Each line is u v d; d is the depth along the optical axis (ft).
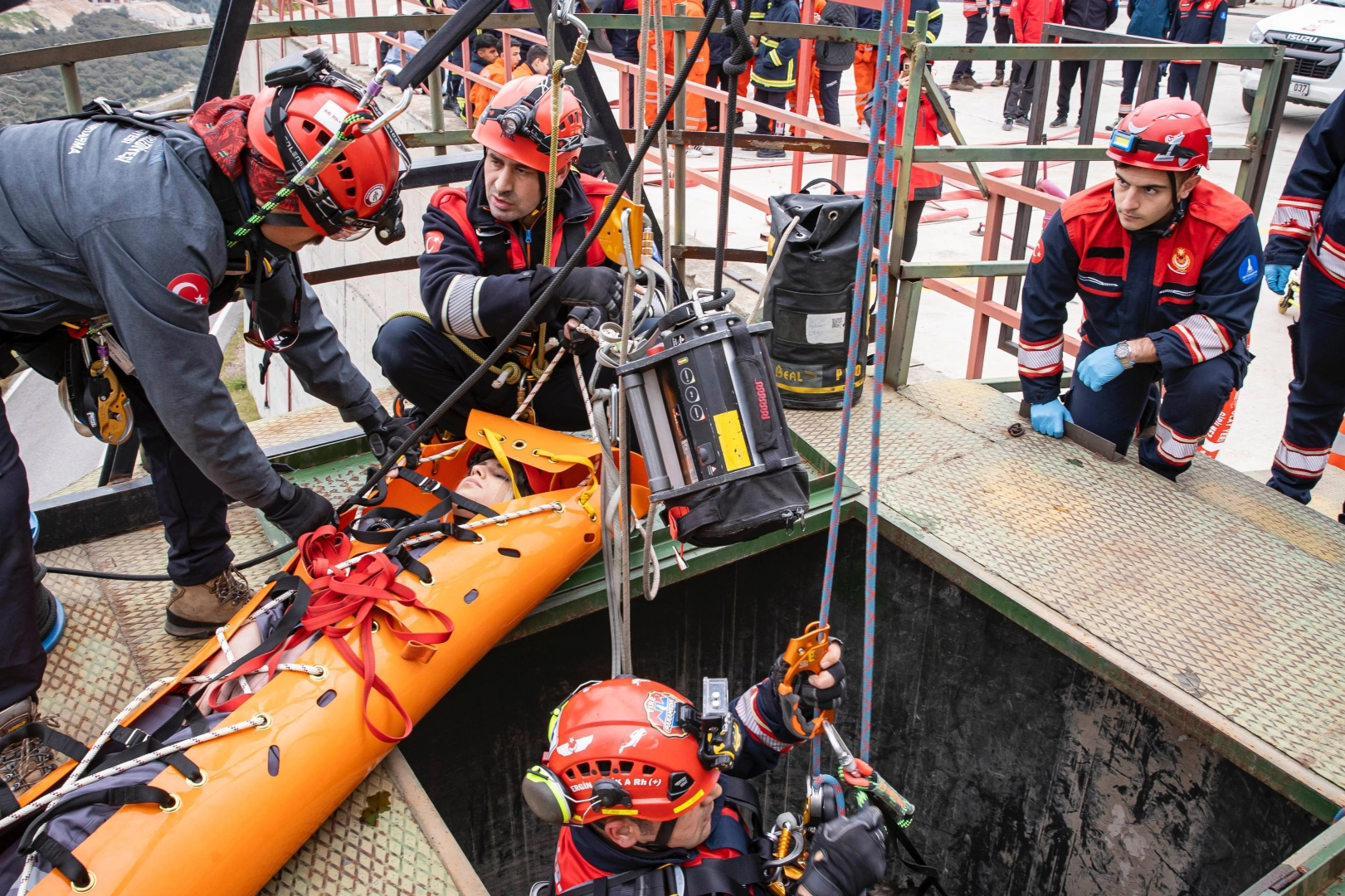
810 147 12.16
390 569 6.39
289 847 5.57
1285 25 27.25
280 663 6.07
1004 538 8.92
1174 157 8.67
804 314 10.66
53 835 5.00
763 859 5.85
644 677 9.50
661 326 5.54
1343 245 10.74
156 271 5.51
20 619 5.88
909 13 19.98
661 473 5.61
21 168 5.62
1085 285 10.14
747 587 9.53
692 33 14.34
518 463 7.94
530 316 6.22
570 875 5.84
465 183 11.62
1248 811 7.08
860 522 9.36
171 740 5.61
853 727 10.43
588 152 10.76
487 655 8.29
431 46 7.61
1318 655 7.56
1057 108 31.71
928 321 20.26
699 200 23.85
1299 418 11.98
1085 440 10.57
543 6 10.22
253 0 8.46
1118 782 8.07
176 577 7.21
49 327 6.06
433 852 5.99
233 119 5.81
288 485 6.77
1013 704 8.81
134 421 6.74
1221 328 9.44
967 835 9.81
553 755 5.41
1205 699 7.09
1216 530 9.20
